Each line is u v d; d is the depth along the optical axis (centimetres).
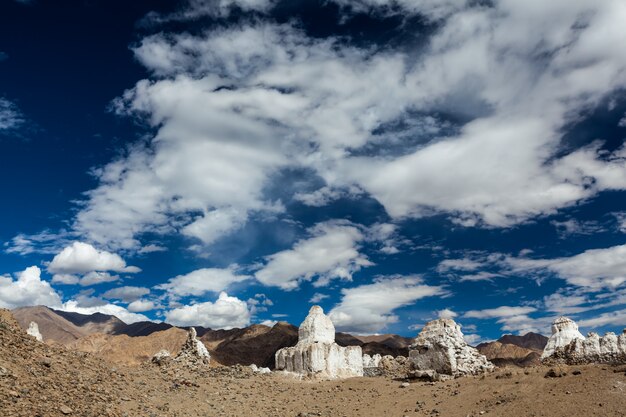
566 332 5175
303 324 5850
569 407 2992
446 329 4803
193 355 5019
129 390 3309
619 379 3189
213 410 3416
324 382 4741
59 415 2444
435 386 4062
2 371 2680
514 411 3127
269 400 3891
